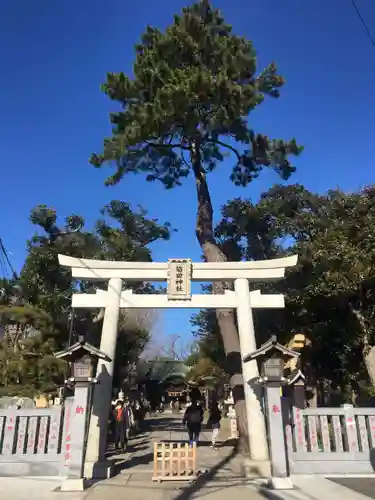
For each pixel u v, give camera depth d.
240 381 14.05
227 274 12.75
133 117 14.80
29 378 19.03
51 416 10.06
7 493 7.96
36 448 9.84
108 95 15.86
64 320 20.81
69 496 7.77
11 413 10.00
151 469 10.66
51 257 20.89
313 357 20.88
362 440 10.14
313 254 18.20
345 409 10.38
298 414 10.32
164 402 52.28
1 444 9.81
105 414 10.72
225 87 13.57
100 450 10.28
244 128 15.61
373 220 18.08
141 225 23.73
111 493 8.01
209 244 16.39
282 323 21.28
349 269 17.38
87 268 12.48
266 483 8.85
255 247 23.86
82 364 9.26
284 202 21.88
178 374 46.75
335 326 19.56
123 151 15.16
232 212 23.39
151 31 16.73
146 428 23.75
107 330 11.71
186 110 14.09
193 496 7.73
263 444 10.54
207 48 15.44
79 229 22.14
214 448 14.91
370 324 18.30
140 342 28.55
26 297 22.36
